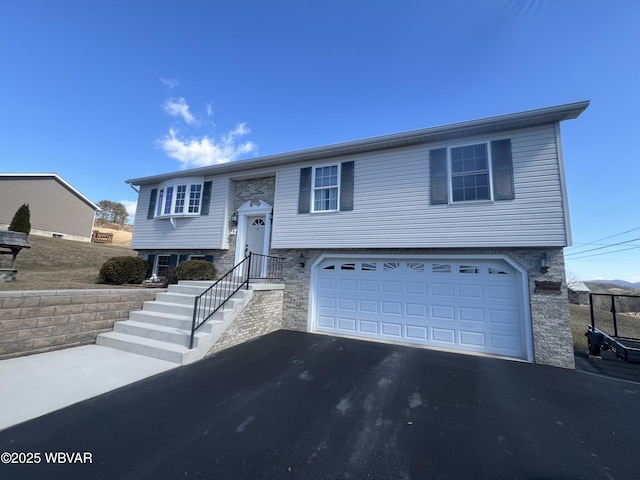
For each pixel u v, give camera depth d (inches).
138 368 172.1
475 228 250.1
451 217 260.2
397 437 108.0
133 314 245.9
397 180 287.7
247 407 129.2
